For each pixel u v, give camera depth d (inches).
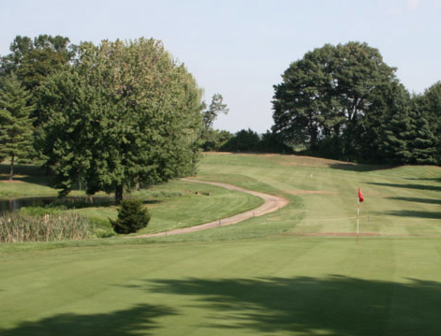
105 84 1660.9
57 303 340.8
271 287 386.9
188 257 537.6
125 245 715.4
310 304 335.9
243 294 364.5
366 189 1914.4
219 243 698.2
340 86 3644.2
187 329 281.4
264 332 275.9
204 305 333.7
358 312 316.2
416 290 376.2
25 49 3993.6
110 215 1439.5
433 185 2176.4
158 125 1646.2
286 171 2674.7
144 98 1651.1
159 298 353.1
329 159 3503.9
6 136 2490.2
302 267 473.1
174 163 1692.9
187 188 2114.9
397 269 461.7
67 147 1581.0
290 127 3693.4
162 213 1482.5
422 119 2942.9
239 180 2271.2
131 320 299.4
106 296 359.6
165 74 1745.8
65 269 468.8
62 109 1713.8
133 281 411.5
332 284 397.4
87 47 1701.5
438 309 323.3
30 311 321.1
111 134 1544.0
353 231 931.3
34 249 690.2
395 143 3002.0
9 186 2362.2
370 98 3484.3
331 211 1328.7
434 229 945.5
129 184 1641.2
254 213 1425.9
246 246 637.3
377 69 3612.2
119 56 1691.7
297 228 987.3
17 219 991.6
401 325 289.0
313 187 1995.6
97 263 501.0
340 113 3636.8
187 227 1219.9
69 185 1663.4
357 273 442.9
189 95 1903.3
